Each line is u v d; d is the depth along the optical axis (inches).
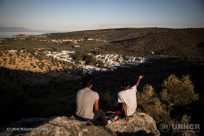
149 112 495.2
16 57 3299.7
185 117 470.6
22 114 555.2
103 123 270.7
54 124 216.7
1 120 506.0
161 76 2381.9
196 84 1408.7
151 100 561.0
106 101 529.0
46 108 607.5
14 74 2657.5
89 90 251.9
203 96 876.0
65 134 208.2
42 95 1501.0
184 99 608.1
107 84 1953.7
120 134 281.1
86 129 219.6
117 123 292.0
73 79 2982.3
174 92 613.9
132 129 291.1
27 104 581.9
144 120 311.0
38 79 2728.8
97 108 251.9
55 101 777.6
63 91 1814.7
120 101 298.4
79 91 252.7
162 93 624.4
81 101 247.6
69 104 698.8
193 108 670.5
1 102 544.1
